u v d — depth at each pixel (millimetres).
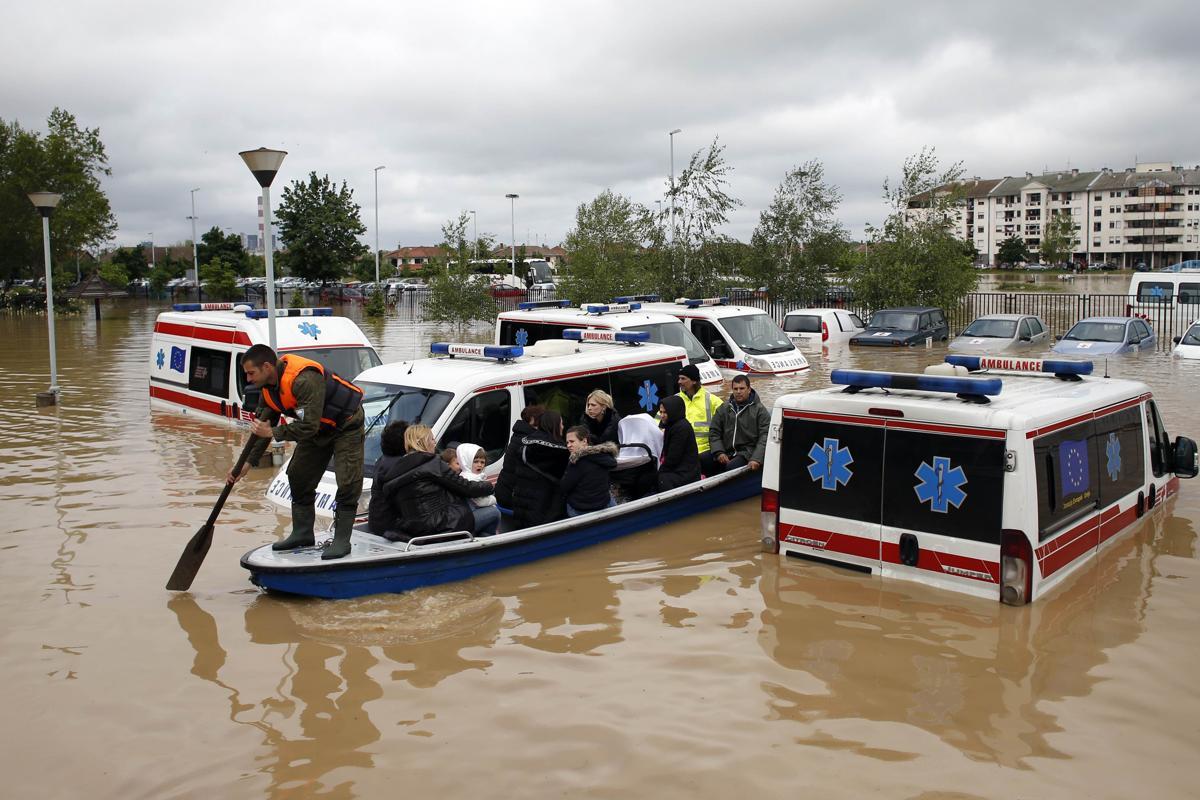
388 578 7102
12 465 11953
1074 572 7191
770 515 7766
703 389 10633
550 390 9805
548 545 7918
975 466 6609
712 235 31125
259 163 11977
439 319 36375
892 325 26250
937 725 5059
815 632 6305
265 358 6930
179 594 7246
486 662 5941
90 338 33500
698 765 4680
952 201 33219
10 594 7254
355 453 7148
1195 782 4484
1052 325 35594
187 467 11844
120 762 4812
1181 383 17750
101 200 54781
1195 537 8133
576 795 4434
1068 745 4840
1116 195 144625
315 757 4820
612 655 6020
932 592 6859
